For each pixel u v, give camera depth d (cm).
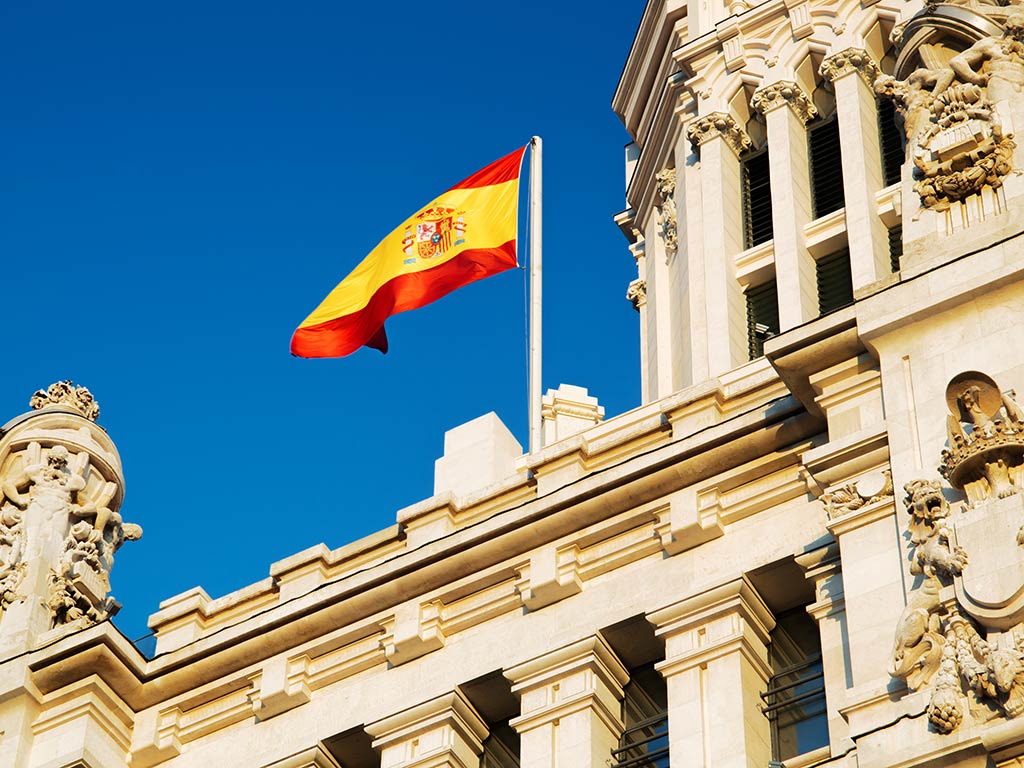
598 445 4456
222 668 4553
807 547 3991
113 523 5112
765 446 4144
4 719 4572
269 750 4425
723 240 5478
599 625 4156
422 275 5553
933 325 3828
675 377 5559
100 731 4556
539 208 5478
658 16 6275
